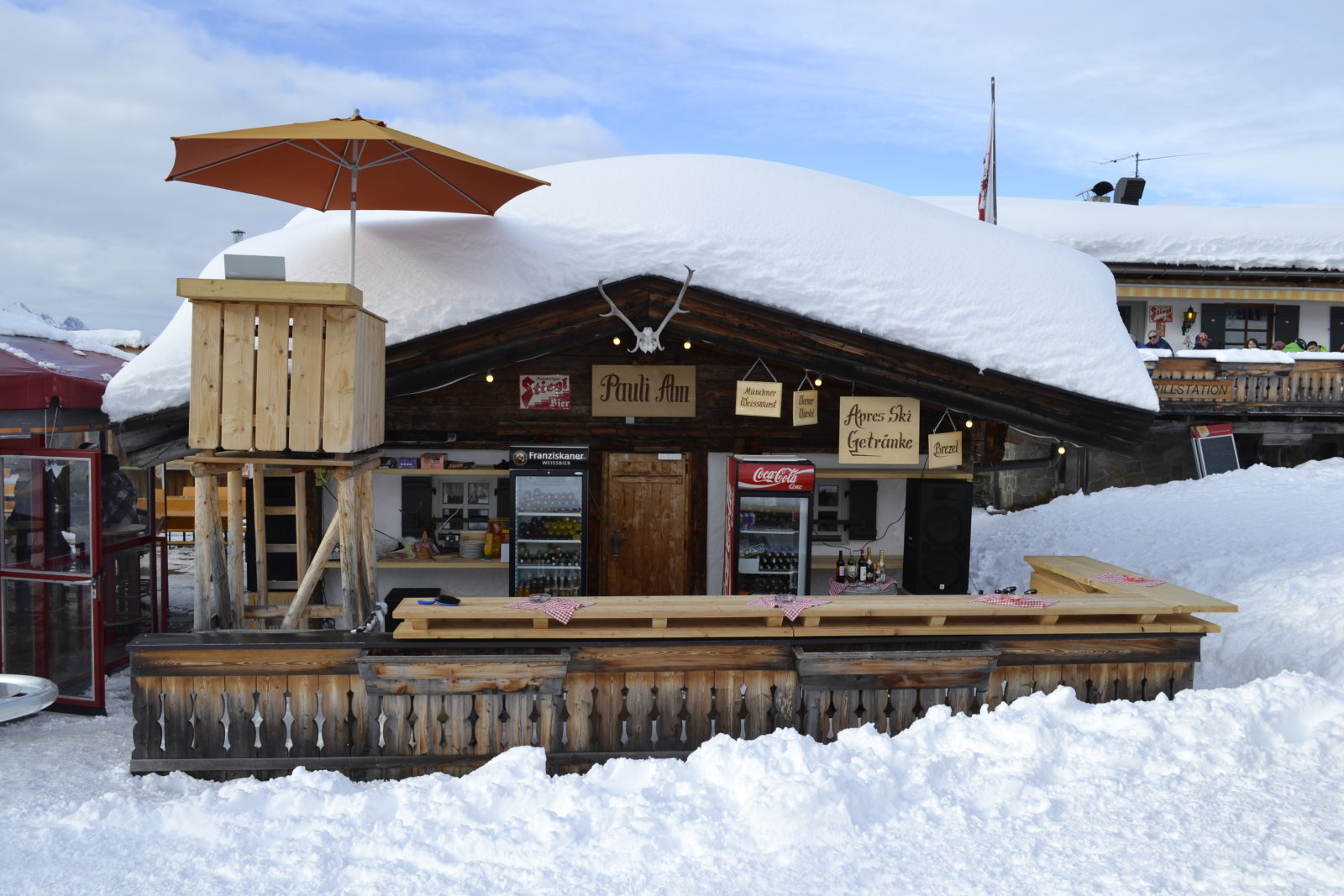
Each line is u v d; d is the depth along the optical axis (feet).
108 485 30.55
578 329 28.07
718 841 16.30
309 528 29.96
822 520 31.76
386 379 27.76
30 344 30.30
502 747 21.58
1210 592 37.76
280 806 18.37
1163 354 63.67
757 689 22.09
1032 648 22.76
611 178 31.45
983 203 57.98
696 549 30.63
